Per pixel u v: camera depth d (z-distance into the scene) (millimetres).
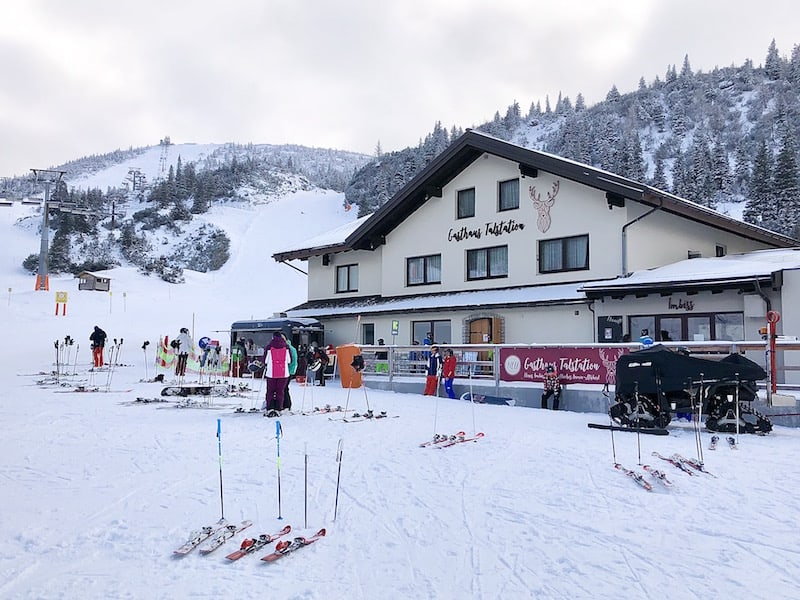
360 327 29359
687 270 19781
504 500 7215
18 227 123938
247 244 112375
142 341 40188
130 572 5246
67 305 53594
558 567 5246
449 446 10414
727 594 4656
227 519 6613
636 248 21500
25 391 20000
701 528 6141
